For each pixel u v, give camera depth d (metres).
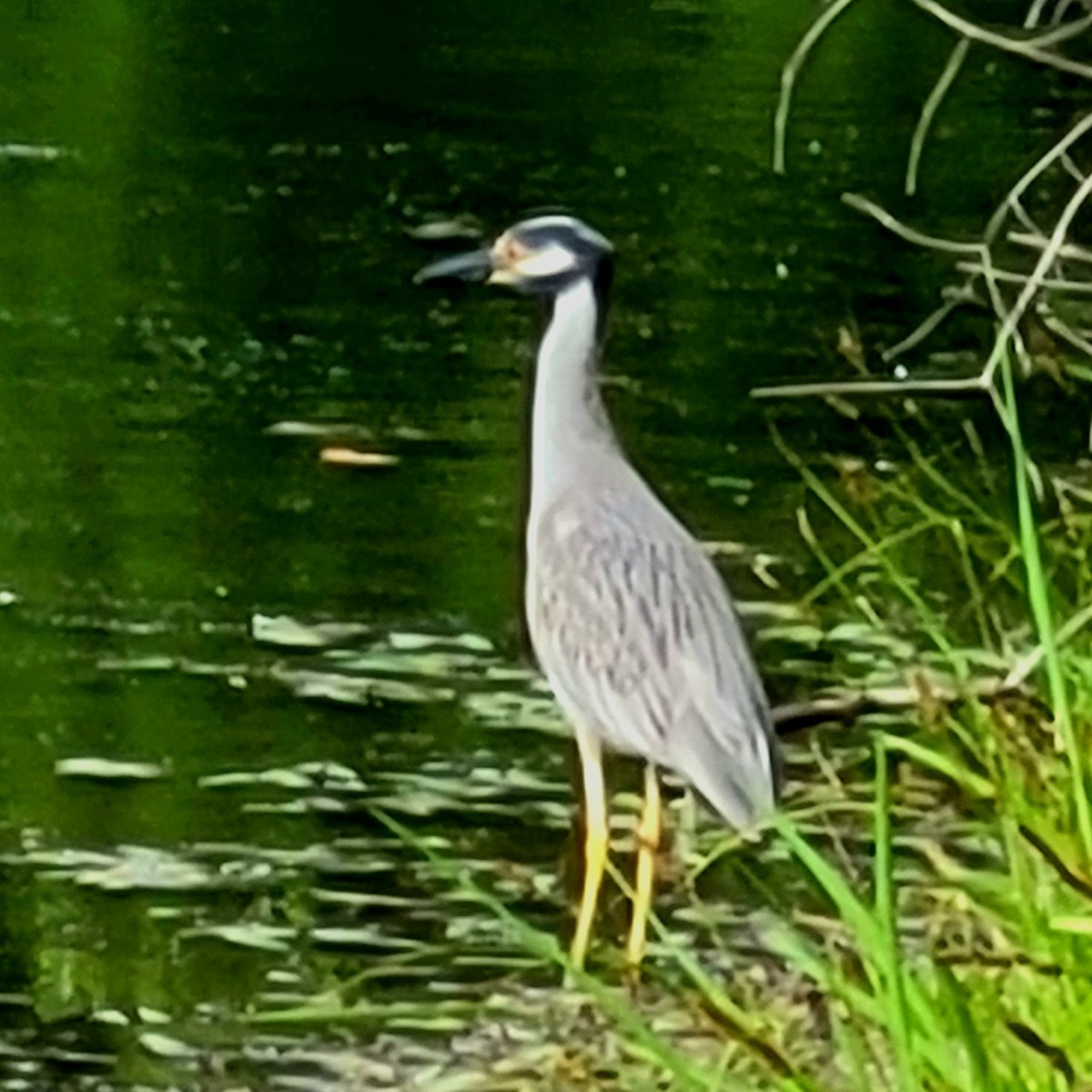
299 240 27.81
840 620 14.19
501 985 11.23
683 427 20.48
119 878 12.42
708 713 11.23
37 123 32.41
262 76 35.59
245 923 11.98
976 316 22.73
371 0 39.66
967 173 30.39
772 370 22.34
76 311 24.53
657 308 24.58
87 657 15.27
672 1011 10.45
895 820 10.56
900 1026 7.07
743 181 30.34
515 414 21.27
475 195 30.06
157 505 18.38
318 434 20.48
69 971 11.55
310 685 14.78
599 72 35.97
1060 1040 7.84
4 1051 10.80
